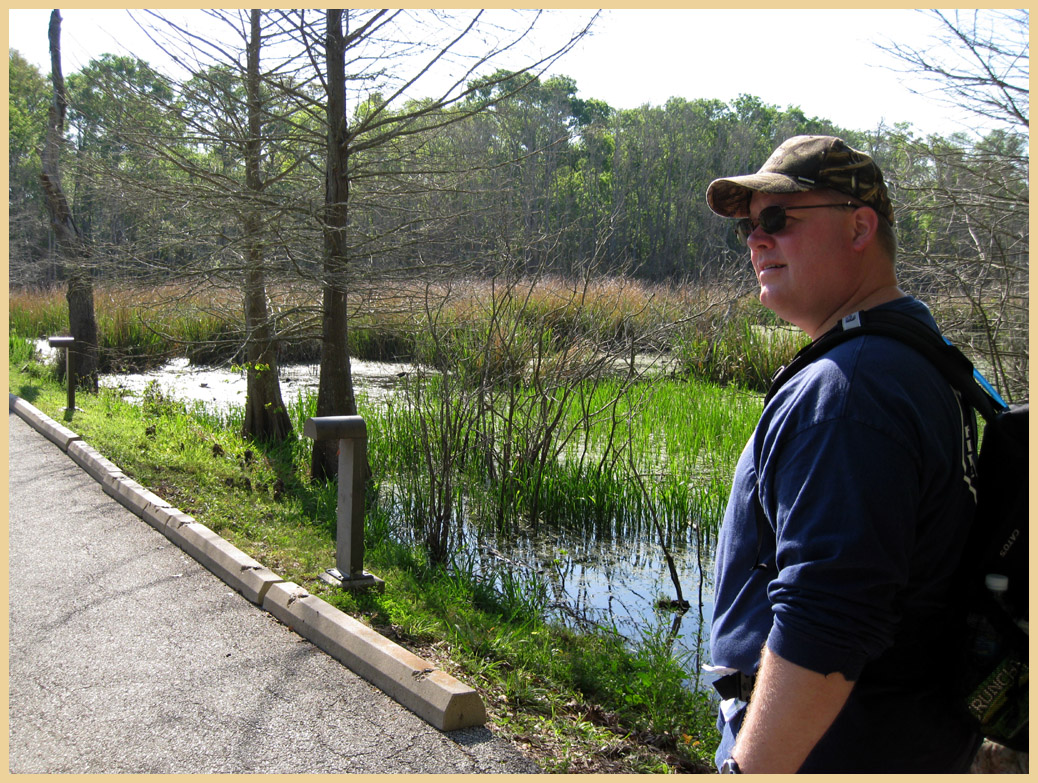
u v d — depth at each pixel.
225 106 9.30
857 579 1.60
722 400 13.41
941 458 1.67
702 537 8.04
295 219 9.14
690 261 41.56
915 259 8.18
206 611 5.28
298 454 10.19
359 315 9.76
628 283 16.95
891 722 1.74
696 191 59.03
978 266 7.82
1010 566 1.71
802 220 2.01
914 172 8.20
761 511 1.95
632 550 7.72
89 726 3.85
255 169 9.88
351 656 4.50
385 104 8.87
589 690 4.68
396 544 7.06
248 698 4.14
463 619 5.40
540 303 12.43
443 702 3.92
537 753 3.75
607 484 8.34
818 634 1.59
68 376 12.40
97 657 4.57
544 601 6.43
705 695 4.80
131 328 18.95
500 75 8.48
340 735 3.80
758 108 78.94
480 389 8.49
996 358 7.40
